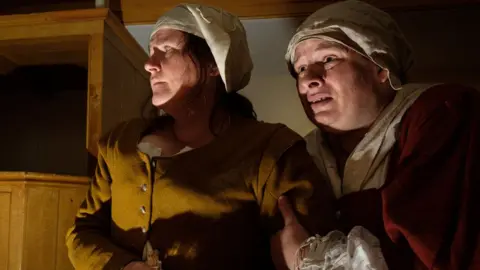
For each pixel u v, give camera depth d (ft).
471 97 2.90
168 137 3.32
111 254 3.04
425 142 2.79
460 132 2.77
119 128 3.47
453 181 2.65
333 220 3.08
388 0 4.83
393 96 3.23
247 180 3.06
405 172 2.75
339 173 3.34
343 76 3.13
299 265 2.75
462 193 2.63
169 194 3.05
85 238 3.23
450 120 2.80
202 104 3.30
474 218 2.58
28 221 3.57
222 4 5.11
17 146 5.66
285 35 5.10
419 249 2.56
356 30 3.09
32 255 3.55
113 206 3.25
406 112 3.06
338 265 2.60
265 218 3.07
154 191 3.09
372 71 3.18
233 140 3.16
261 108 5.02
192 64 3.25
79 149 5.60
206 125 3.30
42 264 3.57
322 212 3.03
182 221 3.01
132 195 3.14
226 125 3.32
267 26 5.12
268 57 5.10
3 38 4.35
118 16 5.26
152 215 3.09
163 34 3.30
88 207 3.41
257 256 3.10
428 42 4.88
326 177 3.34
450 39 4.85
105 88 4.23
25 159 5.63
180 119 3.31
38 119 5.68
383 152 3.07
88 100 4.16
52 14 4.26
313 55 3.22
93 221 3.37
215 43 3.18
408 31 4.91
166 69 3.24
